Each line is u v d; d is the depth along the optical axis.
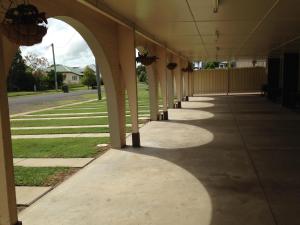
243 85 25.52
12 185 3.20
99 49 6.39
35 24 2.59
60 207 4.11
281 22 7.16
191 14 6.04
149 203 4.10
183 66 19.31
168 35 8.98
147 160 6.10
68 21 5.03
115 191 4.57
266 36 9.58
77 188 4.76
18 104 23.56
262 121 10.28
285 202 3.97
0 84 3.04
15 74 43.56
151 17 6.28
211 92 25.97
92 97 29.11
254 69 25.14
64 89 41.84
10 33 2.59
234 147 6.83
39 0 3.73
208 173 5.17
